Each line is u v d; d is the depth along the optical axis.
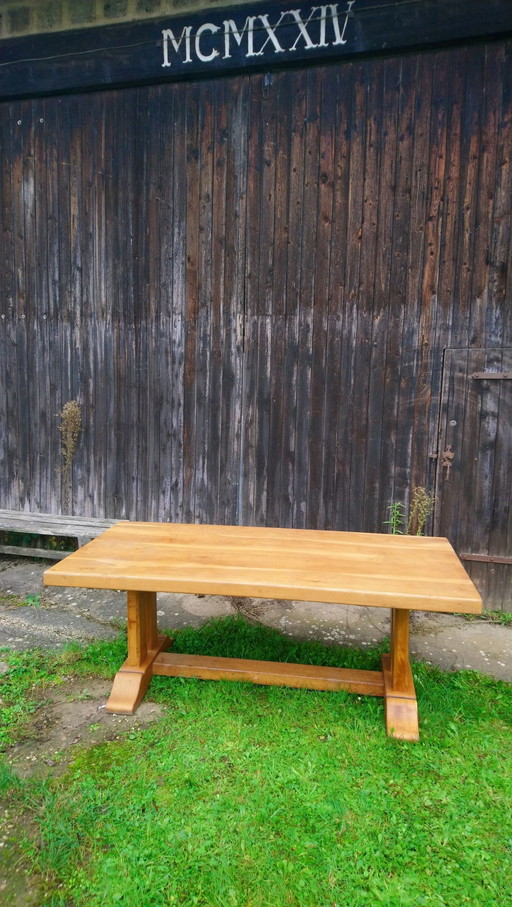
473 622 3.50
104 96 4.05
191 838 1.68
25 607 3.64
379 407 3.74
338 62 3.59
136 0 3.83
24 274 4.40
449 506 3.68
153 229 4.06
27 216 4.34
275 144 3.75
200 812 1.78
